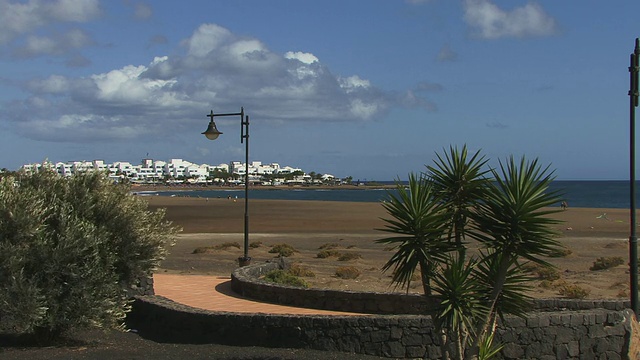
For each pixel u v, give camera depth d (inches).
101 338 401.7
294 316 373.7
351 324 362.0
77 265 356.8
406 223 265.3
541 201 254.2
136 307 451.8
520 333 355.3
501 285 266.7
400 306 462.0
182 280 671.8
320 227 1892.2
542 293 637.3
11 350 362.6
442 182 273.0
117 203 392.2
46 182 383.2
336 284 694.5
